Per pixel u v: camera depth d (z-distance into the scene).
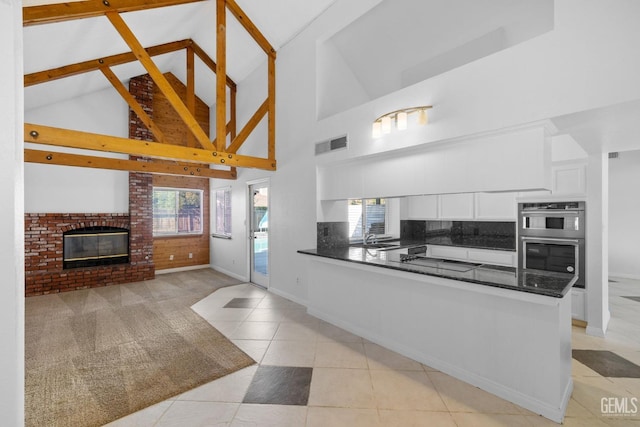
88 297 4.96
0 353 0.46
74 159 4.72
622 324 3.70
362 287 3.42
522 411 2.14
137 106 4.79
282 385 2.46
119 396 2.31
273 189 5.26
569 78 2.07
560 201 3.85
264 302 4.72
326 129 4.12
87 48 4.12
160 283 5.94
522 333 2.20
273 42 4.99
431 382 2.51
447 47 3.66
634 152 6.04
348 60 4.59
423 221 5.92
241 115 6.43
